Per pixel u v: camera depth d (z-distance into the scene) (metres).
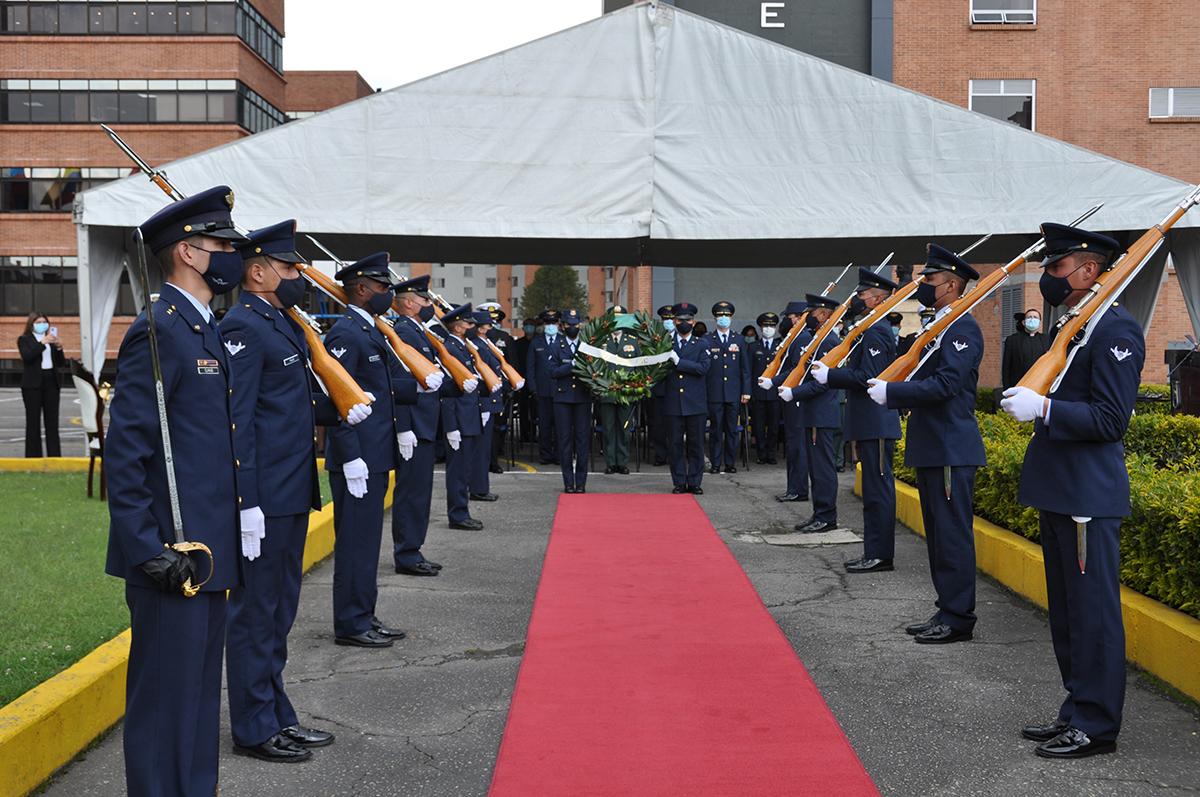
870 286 7.41
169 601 3.20
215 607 3.43
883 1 19.61
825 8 19.69
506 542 8.53
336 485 5.65
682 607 6.25
